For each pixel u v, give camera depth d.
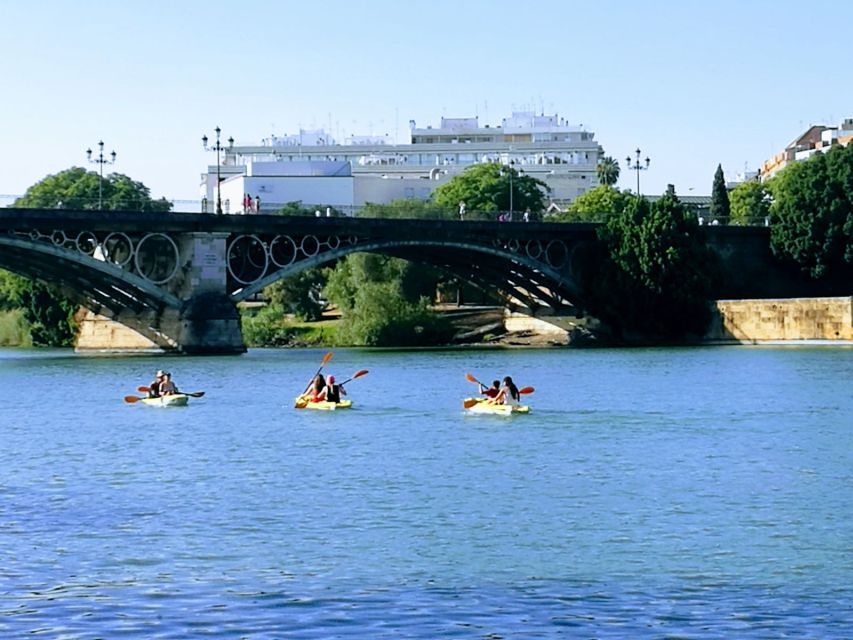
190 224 161.62
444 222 177.62
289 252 169.25
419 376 129.88
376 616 40.84
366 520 54.03
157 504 57.78
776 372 129.00
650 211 191.12
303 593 43.19
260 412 95.19
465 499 58.59
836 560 46.88
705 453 72.19
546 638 38.81
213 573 45.62
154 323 170.38
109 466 69.25
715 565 46.31
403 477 64.69
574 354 165.62
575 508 56.31
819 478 63.59
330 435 81.19
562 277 189.88
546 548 48.94
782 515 54.50
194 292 163.50
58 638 39.12
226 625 40.09
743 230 199.50
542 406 97.88
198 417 92.50
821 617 40.56
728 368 135.25
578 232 191.50
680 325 189.25
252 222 165.12
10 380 128.25
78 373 136.75
